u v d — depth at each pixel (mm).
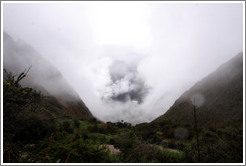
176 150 9586
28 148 6684
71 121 20391
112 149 8391
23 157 5633
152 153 7500
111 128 18688
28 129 9078
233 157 6840
